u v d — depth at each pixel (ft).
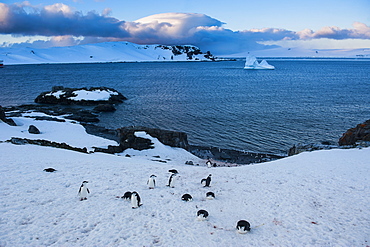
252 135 139.33
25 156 62.03
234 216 37.60
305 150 90.74
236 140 132.36
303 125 155.12
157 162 80.84
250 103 224.33
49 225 32.65
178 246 29.53
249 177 56.34
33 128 120.37
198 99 245.65
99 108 197.98
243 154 112.27
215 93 281.54
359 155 67.36
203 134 142.20
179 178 55.52
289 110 195.21
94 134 137.49
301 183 50.11
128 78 458.50
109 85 353.10
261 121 165.27
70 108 201.46
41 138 109.60
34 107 201.67
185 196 42.73
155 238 31.01
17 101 234.58
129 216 36.24
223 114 185.26
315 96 256.11
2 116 130.52
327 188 46.68
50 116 169.37
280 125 155.94
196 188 49.32
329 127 150.20
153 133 114.01
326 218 36.17
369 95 256.52
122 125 161.58
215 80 421.18
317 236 31.78
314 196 43.57
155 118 177.06
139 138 107.76
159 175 56.49
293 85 347.36
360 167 57.52
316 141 127.75
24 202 38.01
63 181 47.80
